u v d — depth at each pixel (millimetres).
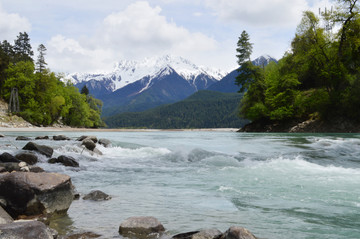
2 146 17016
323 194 7426
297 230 4844
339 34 48125
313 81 57094
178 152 15938
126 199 7043
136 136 38719
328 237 4523
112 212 5918
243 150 18516
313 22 50406
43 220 5180
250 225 5094
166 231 4770
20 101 75688
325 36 49625
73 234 4500
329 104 46094
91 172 11344
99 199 6957
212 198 7102
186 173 11094
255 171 11148
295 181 9172
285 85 53875
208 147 20516
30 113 70375
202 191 7922
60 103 78188
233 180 9484
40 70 85562
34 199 5328
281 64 65625
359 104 43500
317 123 47562
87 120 93250
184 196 7355
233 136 37625
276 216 5621
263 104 59625
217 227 4988
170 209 6137
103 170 11844
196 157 14977
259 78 63938
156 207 6301
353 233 4707
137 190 8141
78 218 5500
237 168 11938
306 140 25984
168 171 11609
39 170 9617
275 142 24344
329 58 49656
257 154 16188
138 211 5977
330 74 48031
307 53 51031
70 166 12219
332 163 13273
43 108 76500
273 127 54938
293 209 6113
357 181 9094
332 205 6410
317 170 11234
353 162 13773
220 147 20547
